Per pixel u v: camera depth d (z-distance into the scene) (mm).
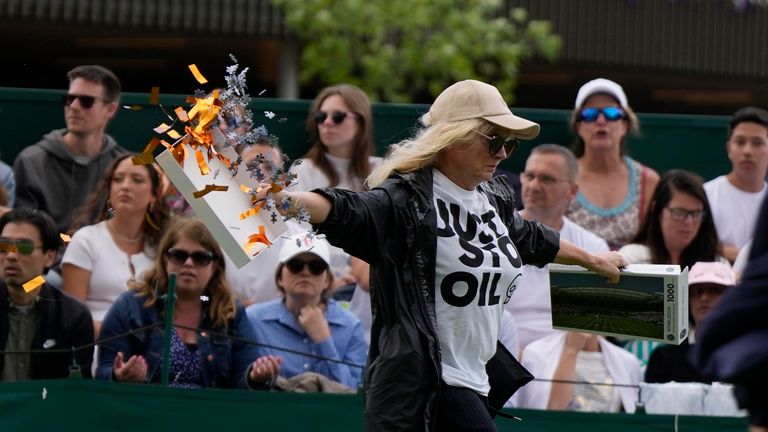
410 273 13195
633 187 23406
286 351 18781
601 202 23297
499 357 14445
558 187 21594
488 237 13672
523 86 46469
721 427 18656
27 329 18844
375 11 42062
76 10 39625
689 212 21844
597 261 15391
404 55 42406
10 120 22062
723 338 7113
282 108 23047
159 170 20875
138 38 41125
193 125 12109
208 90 41875
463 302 13398
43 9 39375
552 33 44500
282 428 18344
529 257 15055
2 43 40125
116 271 20594
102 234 20750
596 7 44688
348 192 12805
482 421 13414
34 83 40656
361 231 12828
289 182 12320
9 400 17797
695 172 24453
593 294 15828
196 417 18203
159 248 19266
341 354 20016
